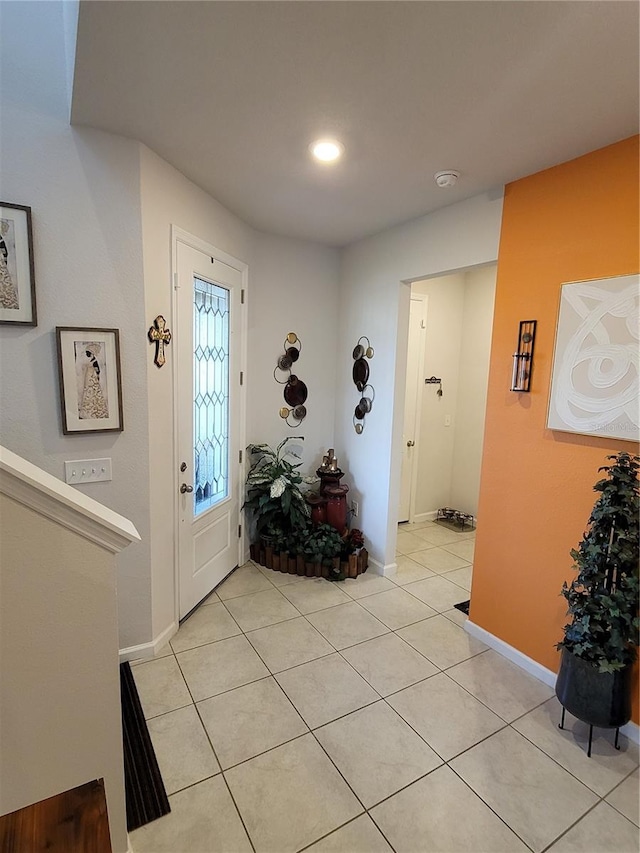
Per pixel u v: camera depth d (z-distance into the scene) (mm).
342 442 3859
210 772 1661
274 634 2570
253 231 3244
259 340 3436
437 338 4484
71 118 1816
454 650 2475
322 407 3873
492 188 2400
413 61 1405
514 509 2363
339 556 3393
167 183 2217
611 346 1889
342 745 1801
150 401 2201
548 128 1784
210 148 2049
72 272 1935
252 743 1798
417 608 2920
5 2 1734
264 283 3400
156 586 2352
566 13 1190
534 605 2285
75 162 1888
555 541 2180
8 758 1137
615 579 1784
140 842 1409
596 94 1556
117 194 1980
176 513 2514
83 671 1205
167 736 1821
